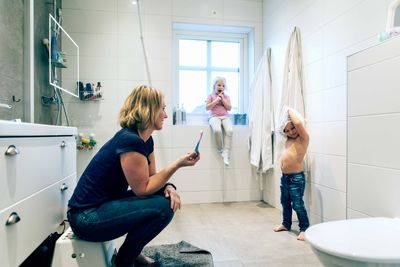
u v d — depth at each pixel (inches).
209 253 63.1
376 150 47.6
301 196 76.2
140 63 110.5
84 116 106.6
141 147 44.0
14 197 34.0
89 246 44.7
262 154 107.7
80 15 106.7
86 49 107.0
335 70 72.1
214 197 115.2
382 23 57.5
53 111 100.1
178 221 89.7
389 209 45.1
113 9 108.7
